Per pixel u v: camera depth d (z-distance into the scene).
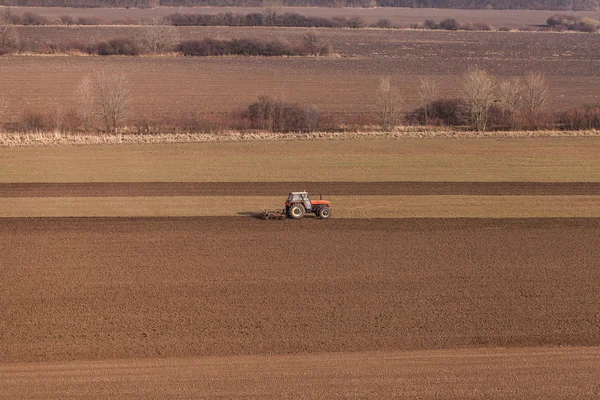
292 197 164.62
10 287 122.19
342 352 101.75
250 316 112.38
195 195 184.38
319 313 113.81
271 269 131.88
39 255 138.25
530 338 106.44
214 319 111.12
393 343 104.44
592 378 95.56
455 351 102.38
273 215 164.25
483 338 106.25
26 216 164.25
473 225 161.75
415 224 161.88
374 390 92.12
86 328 107.62
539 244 148.62
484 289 124.06
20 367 96.50
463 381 94.50
